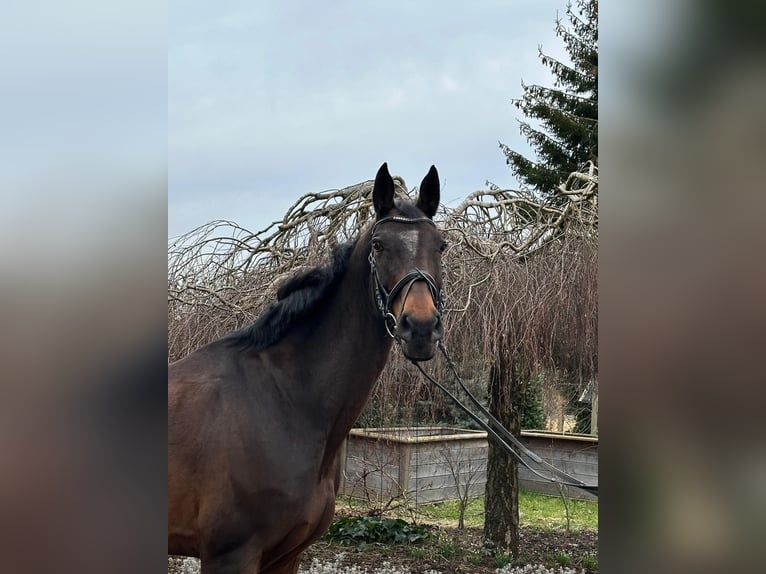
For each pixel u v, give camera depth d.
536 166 13.91
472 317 4.34
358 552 5.25
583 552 5.37
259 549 2.39
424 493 6.73
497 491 5.20
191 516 2.41
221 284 4.94
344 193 4.94
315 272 2.61
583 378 4.89
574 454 7.62
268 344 2.59
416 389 4.43
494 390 5.22
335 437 2.54
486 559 5.09
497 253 4.36
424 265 2.30
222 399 2.47
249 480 2.37
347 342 2.50
